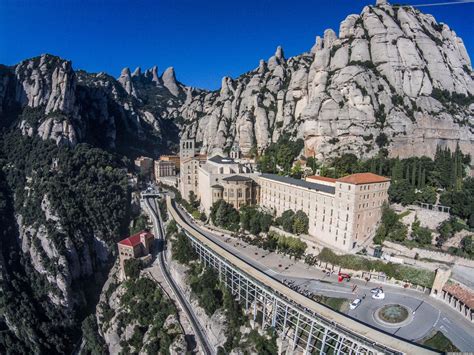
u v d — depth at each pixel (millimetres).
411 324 78812
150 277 131125
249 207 152500
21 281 146625
